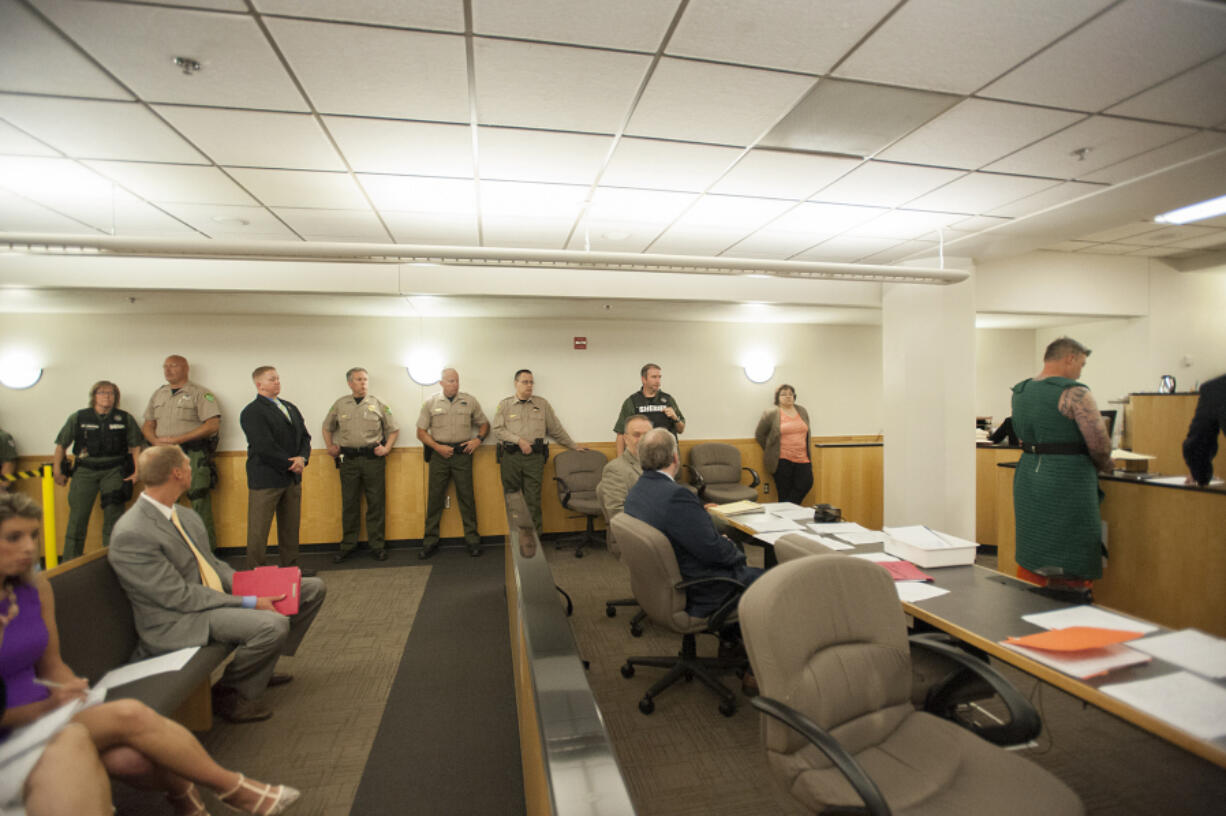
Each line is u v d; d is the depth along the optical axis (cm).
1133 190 303
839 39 176
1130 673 127
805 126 230
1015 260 479
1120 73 195
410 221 346
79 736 135
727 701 235
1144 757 201
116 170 263
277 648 226
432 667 278
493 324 535
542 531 512
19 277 379
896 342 464
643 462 258
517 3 157
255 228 357
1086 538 246
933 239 392
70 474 441
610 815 69
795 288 475
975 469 436
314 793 188
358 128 226
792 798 131
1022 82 200
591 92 204
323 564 459
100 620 192
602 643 306
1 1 150
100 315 475
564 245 405
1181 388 523
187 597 212
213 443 471
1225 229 418
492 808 181
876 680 144
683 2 159
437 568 448
